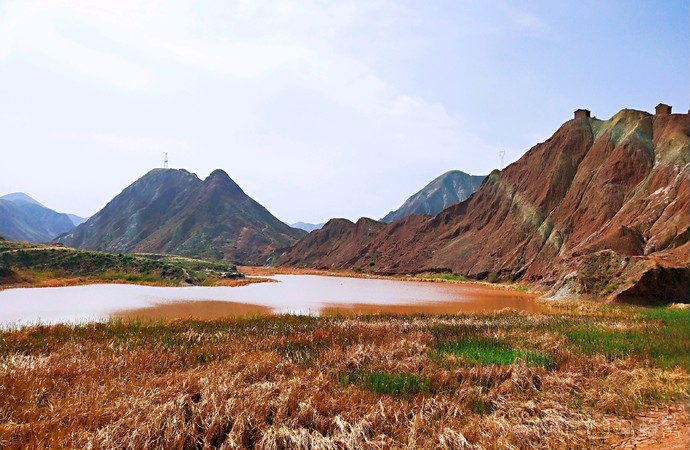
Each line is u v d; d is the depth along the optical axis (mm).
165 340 17484
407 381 12398
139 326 20844
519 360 14328
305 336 18438
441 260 94375
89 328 19672
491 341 18391
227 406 9289
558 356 15797
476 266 84188
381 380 12562
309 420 9336
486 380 13047
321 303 39156
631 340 18656
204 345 16641
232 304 36500
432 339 18297
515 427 9500
